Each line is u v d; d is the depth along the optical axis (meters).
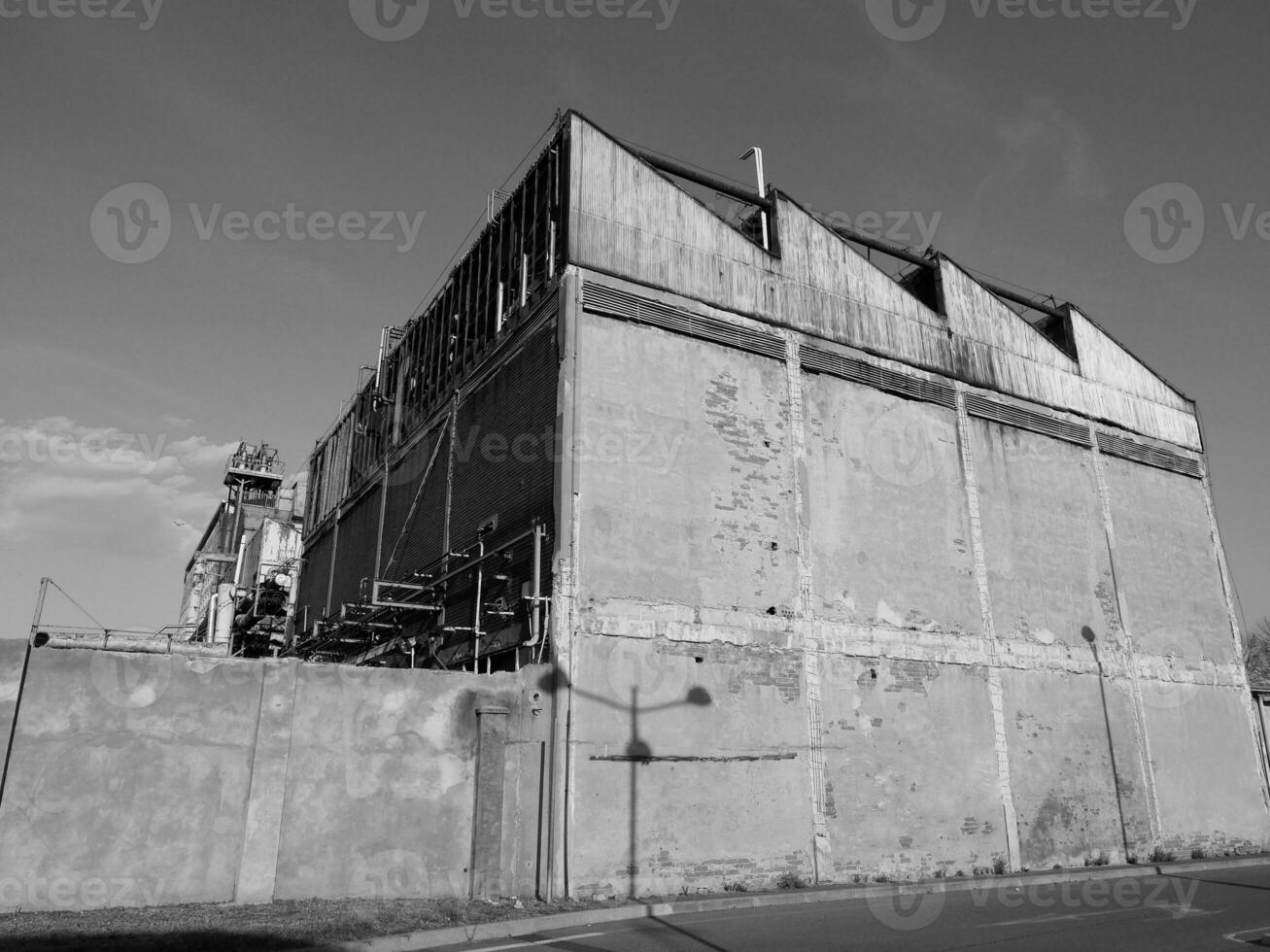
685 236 19.08
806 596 17.89
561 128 18.89
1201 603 25.11
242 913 11.20
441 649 19.98
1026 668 20.50
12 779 11.55
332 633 25.75
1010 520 21.83
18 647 11.95
